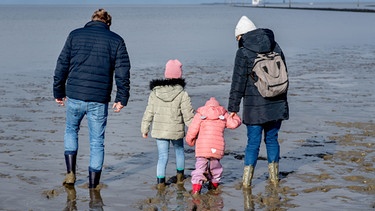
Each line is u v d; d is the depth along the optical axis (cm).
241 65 638
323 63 2372
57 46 3303
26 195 624
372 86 1622
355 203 587
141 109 1231
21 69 2089
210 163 642
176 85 662
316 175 700
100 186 662
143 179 698
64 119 1112
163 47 3350
